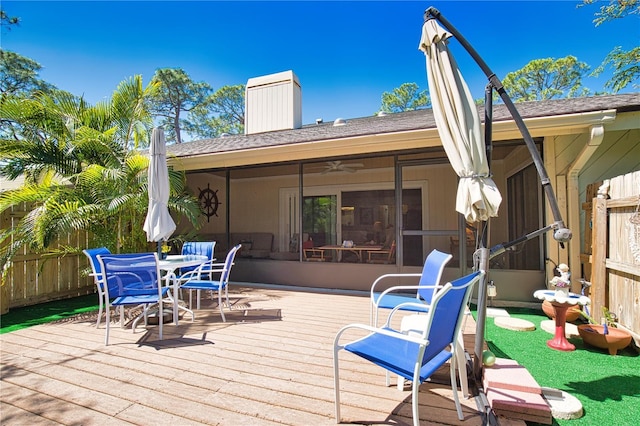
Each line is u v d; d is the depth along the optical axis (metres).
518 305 4.62
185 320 3.88
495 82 2.27
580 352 2.94
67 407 2.05
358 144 4.72
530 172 4.74
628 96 4.70
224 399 2.12
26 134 5.06
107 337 3.12
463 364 2.12
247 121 8.86
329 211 5.89
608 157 4.38
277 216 6.35
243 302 4.77
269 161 5.52
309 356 2.80
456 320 1.89
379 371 2.51
